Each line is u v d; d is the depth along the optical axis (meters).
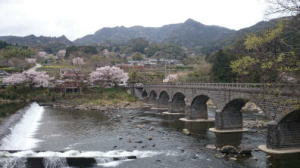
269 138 46.75
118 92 153.25
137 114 98.19
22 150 46.28
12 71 188.62
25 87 147.88
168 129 68.19
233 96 58.59
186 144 52.66
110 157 42.66
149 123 77.69
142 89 151.12
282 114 44.22
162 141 55.19
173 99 101.25
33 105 120.19
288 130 46.56
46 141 55.94
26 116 87.06
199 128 69.12
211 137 58.31
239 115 65.75
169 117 90.06
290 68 30.81
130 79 177.12
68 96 141.75
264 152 46.00
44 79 154.75
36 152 45.00
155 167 39.62
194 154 45.81
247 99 53.53
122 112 104.31
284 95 42.94
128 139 56.97
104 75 163.38
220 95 64.44
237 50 95.62
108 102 130.12
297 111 41.38
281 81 36.31
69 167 40.69
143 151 47.72
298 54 30.72
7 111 90.19
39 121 81.94
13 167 39.50
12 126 65.44
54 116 92.50
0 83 151.25
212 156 44.53
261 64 34.91
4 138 52.94
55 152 45.22
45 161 40.41
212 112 98.38
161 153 46.50
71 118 87.88
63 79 169.88
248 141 54.00
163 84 115.00
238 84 59.12
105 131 66.19
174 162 41.78
